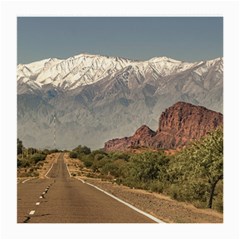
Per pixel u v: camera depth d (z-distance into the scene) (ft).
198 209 101.81
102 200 108.88
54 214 80.89
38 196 121.90
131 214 80.79
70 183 212.43
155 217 76.79
